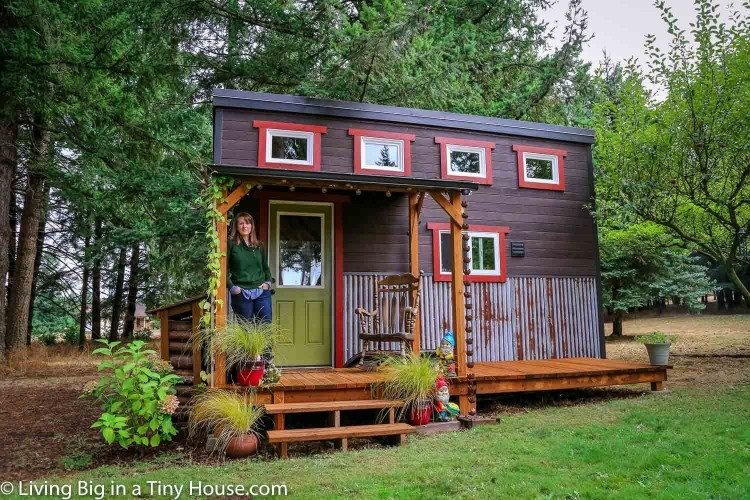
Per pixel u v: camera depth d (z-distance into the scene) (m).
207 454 5.10
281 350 7.70
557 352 9.38
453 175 9.00
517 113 14.94
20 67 10.01
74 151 14.20
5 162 11.78
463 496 3.71
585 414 6.41
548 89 15.24
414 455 4.82
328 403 5.64
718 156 9.20
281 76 12.75
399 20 10.07
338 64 10.52
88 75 10.89
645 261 16.41
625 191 10.00
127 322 20.66
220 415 5.14
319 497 3.72
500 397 7.82
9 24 10.29
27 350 13.94
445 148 8.97
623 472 4.11
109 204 13.74
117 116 11.59
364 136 8.45
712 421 5.57
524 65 15.86
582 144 10.17
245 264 6.23
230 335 5.55
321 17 11.61
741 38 8.76
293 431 5.13
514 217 9.43
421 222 8.74
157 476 4.31
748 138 8.84
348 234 8.32
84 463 4.84
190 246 12.66
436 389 6.07
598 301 9.83
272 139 8.04
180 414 6.15
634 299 16.70
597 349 9.70
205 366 6.27
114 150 11.73
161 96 12.99
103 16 10.73
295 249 8.01
